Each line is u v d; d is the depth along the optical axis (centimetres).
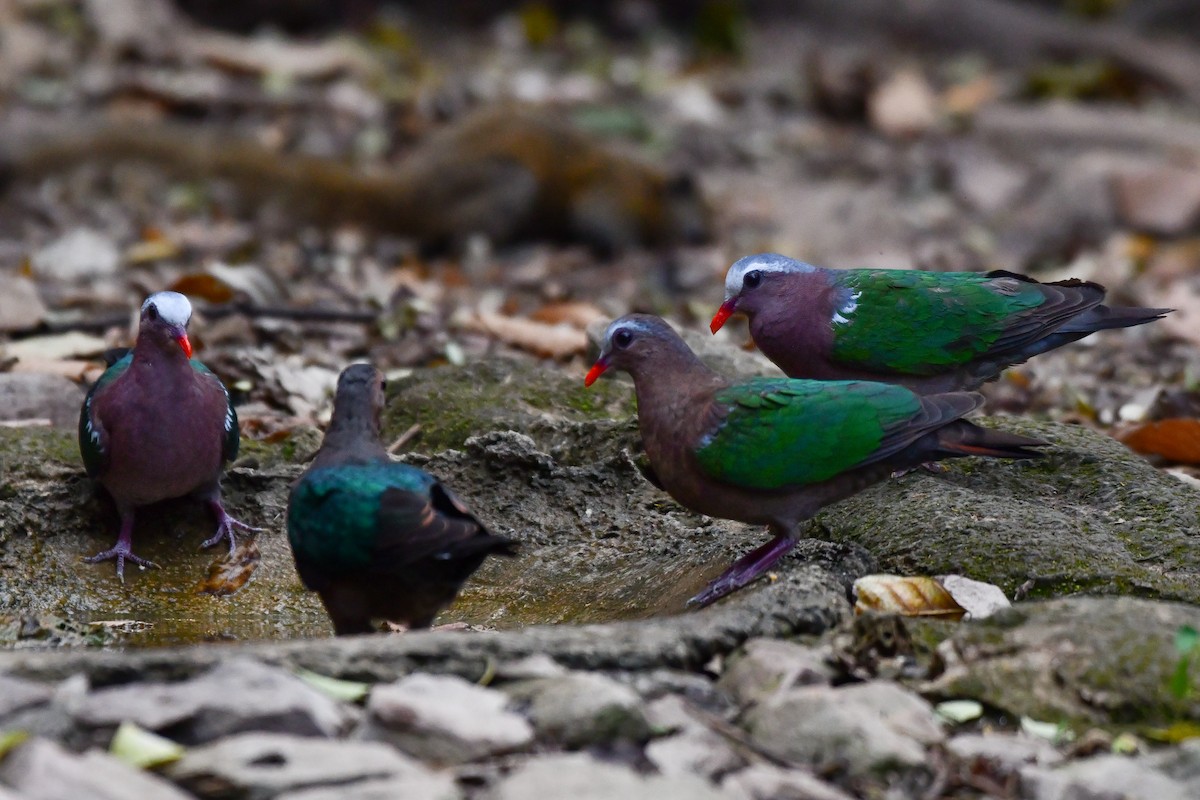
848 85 2998
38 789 554
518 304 1834
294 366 1384
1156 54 3425
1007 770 673
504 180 2219
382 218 2194
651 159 2423
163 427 962
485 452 1068
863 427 862
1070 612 771
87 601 970
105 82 2580
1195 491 980
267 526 1051
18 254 1808
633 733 664
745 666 734
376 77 2847
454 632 777
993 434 879
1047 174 2606
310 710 636
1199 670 732
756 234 2350
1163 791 645
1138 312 1091
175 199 2127
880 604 828
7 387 1186
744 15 3641
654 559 988
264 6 3167
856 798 652
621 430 1109
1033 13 3566
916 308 1067
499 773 630
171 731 631
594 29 3497
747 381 897
